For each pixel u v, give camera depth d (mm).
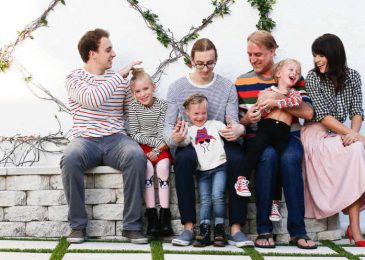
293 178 4703
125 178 4715
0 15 5598
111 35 5605
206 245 4645
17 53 5613
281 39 5617
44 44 5613
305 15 5613
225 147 4832
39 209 4918
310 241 4652
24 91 5629
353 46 5629
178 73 5625
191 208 4703
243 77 5191
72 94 4891
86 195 4906
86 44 5043
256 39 4965
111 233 4906
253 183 4980
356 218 4848
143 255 4277
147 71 5617
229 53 5613
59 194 4914
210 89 5074
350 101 5117
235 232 4684
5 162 5637
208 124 4918
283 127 4832
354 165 4723
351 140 4816
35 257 4195
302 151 4891
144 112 5070
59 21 5598
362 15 5629
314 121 5043
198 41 4941
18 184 4918
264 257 4297
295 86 5062
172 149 5035
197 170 4867
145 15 5582
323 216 4914
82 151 4730
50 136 5641
